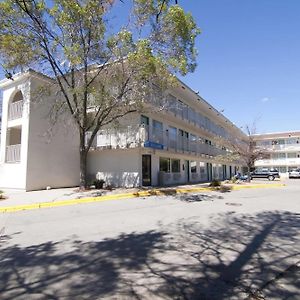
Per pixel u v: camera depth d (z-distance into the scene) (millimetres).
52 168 20453
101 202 13906
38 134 19625
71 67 15195
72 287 4262
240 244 6383
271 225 8359
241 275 4625
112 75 15859
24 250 6227
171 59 14352
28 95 19062
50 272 4883
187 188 19547
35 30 14023
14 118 20562
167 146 23281
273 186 25219
